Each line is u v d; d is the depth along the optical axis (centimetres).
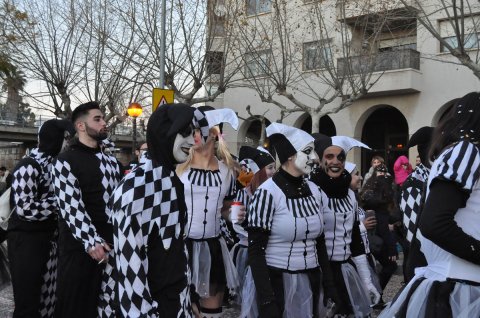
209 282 462
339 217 435
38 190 498
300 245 388
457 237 239
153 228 293
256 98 2291
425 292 259
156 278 292
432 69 1903
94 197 440
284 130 389
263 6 1967
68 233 427
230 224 577
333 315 421
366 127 2223
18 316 483
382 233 718
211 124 478
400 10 1638
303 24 1953
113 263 418
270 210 380
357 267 450
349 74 1661
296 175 394
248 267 401
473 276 252
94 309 423
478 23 1547
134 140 1596
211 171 475
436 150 277
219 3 1698
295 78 1867
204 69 1670
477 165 246
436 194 246
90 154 450
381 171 761
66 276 422
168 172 300
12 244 489
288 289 380
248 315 388
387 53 1936
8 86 1934
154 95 1131
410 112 1961
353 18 1770
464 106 270
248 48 1730
